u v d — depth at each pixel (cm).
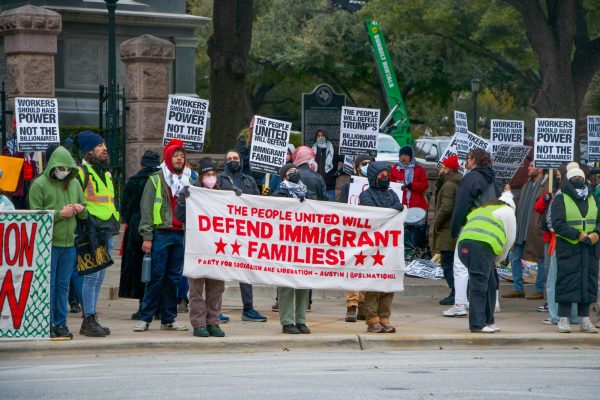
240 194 1484
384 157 3622
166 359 1342
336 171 2394
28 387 1101
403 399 1053
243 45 3050
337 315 1756
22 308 1363
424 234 2241
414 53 5775
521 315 1786
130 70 2466
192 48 3338
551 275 1666
